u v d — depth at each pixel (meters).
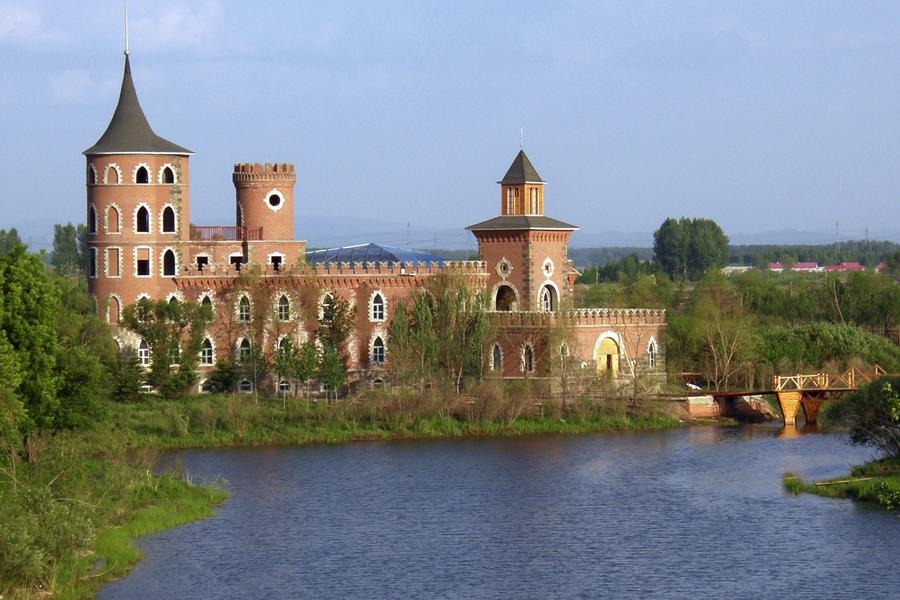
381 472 154.75
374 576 115.44
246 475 152.75
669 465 157.75
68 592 108.38
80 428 148.62
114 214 193.62
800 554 119.75
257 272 195.00
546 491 144.75
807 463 157.75
